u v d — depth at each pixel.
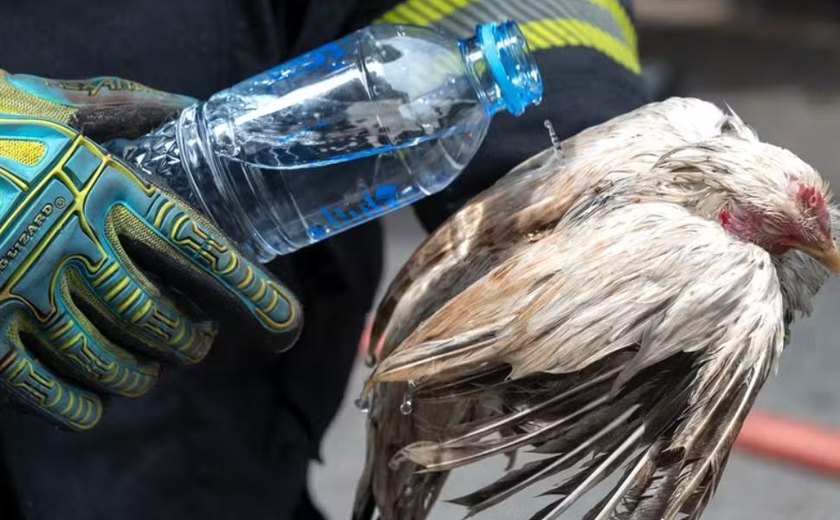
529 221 1.00
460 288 1.01
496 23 1.00
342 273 1.36
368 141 1.05
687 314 0.86
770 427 2.92
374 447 1.12
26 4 1.27
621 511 0.92
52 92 1.04
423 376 0.95
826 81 6.95
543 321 0.89
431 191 1.08
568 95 1.08
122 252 0.96
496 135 1.07
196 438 1.41
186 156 1.07
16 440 1.36
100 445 1.40
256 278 1.00
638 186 0.94
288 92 1.06
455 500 0.96
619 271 0.88
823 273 0.99
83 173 0.94
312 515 1.61
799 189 0.91
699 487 0.89
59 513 1.39
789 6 8.53
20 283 0.93
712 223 0.90
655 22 8.46
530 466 0.93
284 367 1.42
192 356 1.04
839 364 3.37
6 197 0.92
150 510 1.41
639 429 0.89
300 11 1.30
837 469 2.81
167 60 1.28
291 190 1.09
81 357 0.97
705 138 0.99
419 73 1.04
